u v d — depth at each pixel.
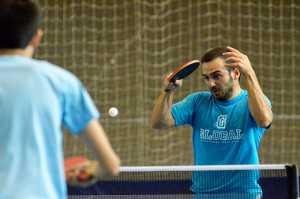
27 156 2.63
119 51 21.20
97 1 21.12
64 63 20.94
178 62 21.23
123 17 21.16
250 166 5.30
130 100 21.09
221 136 6.00
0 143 2.65
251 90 5.70
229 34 21.06
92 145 2.93
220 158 6.02
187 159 20.80
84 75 21.06
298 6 21.12
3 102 2.68
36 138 2.66
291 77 21.28
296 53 21.25
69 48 20.98
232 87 6.07
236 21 21.06
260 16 21.05
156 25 21.23
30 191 2.57
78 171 2.95
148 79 21.22
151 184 5.67
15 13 2.85
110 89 21.17
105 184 5.69
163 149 20.84
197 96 6.51
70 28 20.98
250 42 21.09
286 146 20.88
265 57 21.22
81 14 21.05
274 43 21.20
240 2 21.03
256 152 5.96
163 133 20.98
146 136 20.86
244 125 5.93
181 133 21.05
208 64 6.00
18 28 2.85
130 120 19.88
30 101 2.70
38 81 2.75
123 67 21.22
